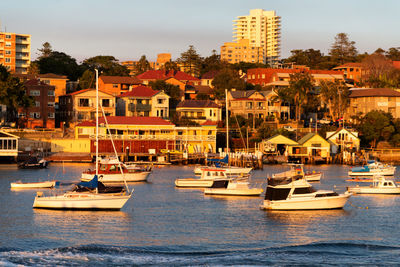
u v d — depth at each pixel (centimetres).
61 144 14875
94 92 17750
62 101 18625
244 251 5538
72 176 11062
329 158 15500
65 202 7269
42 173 11544
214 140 15738
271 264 5159
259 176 11675
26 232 6159
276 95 19738
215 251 5531
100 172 10244
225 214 7262
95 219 6831
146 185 10019
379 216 7175
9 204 7712
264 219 6969
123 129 15300
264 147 15450
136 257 5312
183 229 6438
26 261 5138
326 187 10019
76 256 5288
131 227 6488
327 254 5450
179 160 14362
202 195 8856
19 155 13925
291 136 16700
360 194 9088
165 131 15812
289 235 6194
